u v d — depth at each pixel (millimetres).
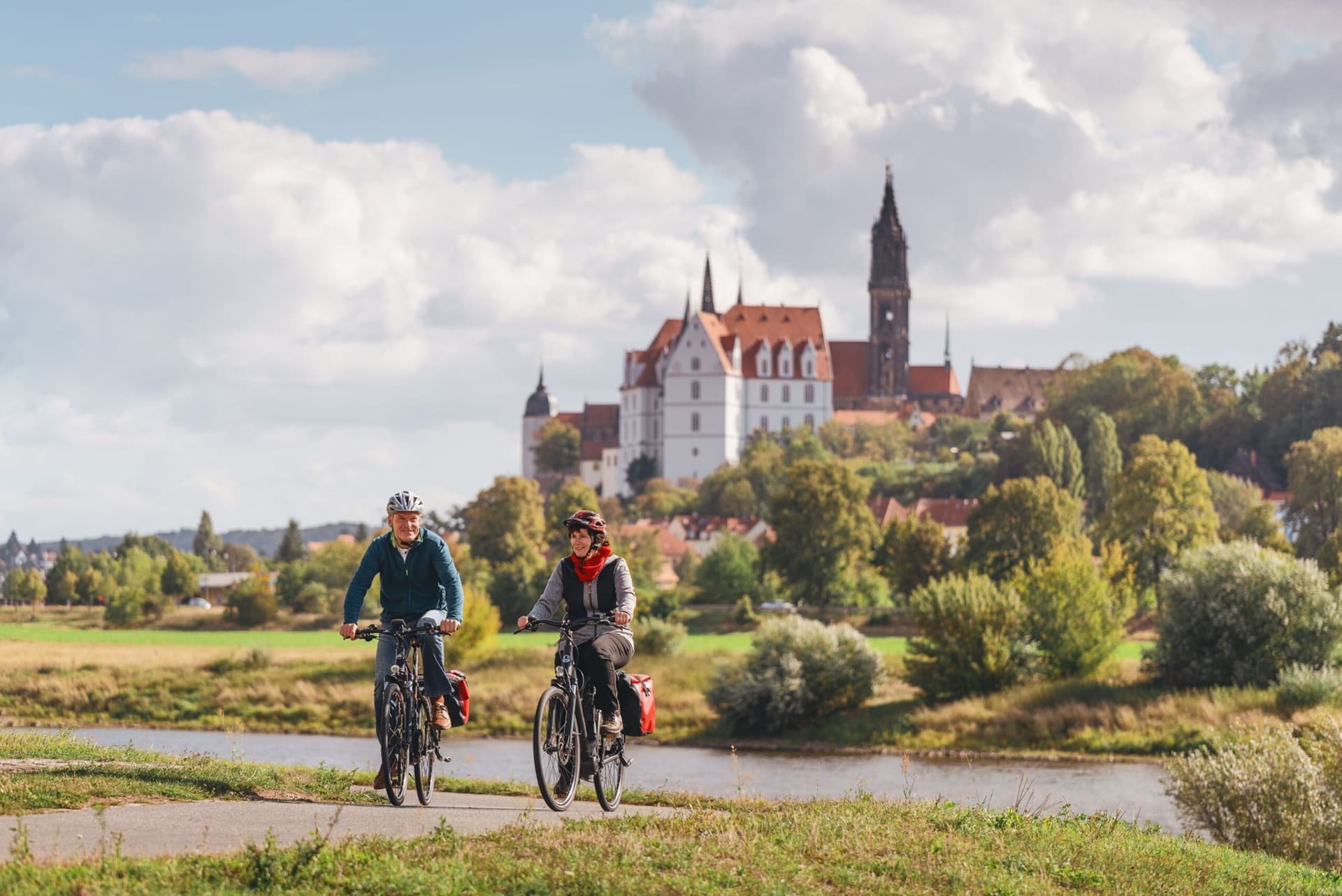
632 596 22125
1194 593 103062
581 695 22047
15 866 15562
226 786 23109
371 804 22828
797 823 21484
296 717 115438
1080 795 78875
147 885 15156
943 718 105062
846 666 108500
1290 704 94312
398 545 22484
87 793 21391
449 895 15602
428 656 22250
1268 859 27859
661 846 18328
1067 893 19516
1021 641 109062
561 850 17641
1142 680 106875
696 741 108188
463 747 102938
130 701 118188
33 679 122500
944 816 23859
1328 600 100875
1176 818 45500
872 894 17594
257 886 15680
